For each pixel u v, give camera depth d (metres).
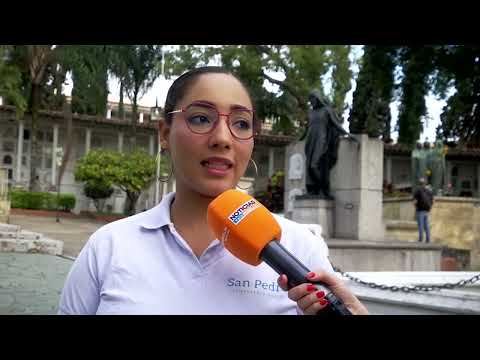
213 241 1.56
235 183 1.60
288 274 1.40
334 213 11.81
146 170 28.89
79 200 37.97
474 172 42.53
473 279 4.62
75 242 15.95
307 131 12.48
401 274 6.04
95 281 1.59
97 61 28.30
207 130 1.54
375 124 11.75
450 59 14.74
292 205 12.96
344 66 28.28
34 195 29.47
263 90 29.03
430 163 21.50
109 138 42.31
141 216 1.66
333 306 1.36
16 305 6.45
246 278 1.54
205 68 1.63
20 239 12.88
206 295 1.51
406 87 14.95
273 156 43.03
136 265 1.54
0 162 38.97
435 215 19.67
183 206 1.63
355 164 11.46
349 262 9.62
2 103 35.84
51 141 40.62
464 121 16.30
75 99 31.94
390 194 22.19
